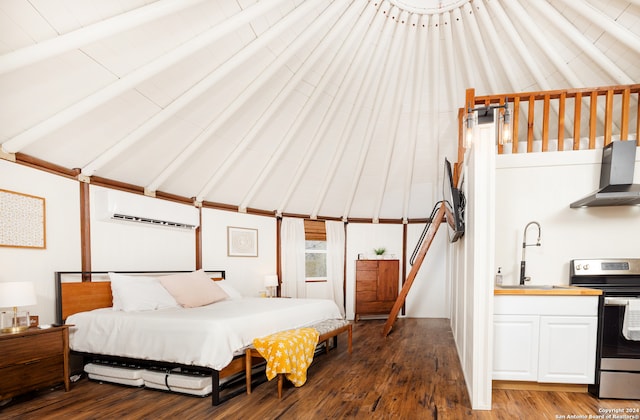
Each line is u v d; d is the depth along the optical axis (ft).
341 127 17.95
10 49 7.97
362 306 21.26
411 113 17.89
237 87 13.42
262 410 8.29
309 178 20.04
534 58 14.20
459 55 15.25
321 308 13.88
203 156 15.37
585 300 8.77
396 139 19.26
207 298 13.24
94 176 12.39
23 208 10.00
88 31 8.48
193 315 10.11
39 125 9.57
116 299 11.55
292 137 16.89
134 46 9.86
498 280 10.98
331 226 22.49
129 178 13.69
